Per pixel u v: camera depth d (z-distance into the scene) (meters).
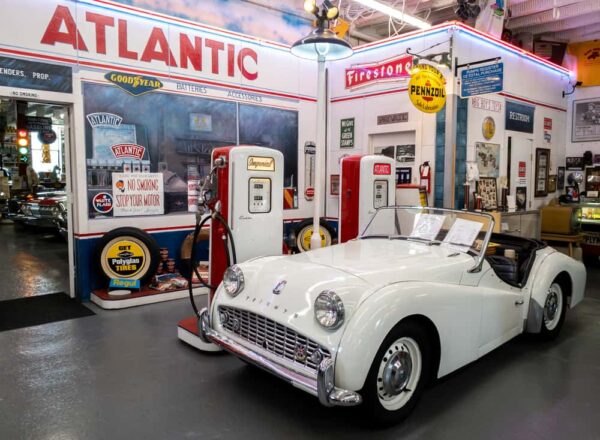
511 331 3.62
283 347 2.71
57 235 10.71
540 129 8.20
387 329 2.50
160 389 3.24
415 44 6.64
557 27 8.38
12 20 4.91
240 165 4.03
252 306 2.90
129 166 5.86
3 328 4.55
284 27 7.60
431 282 2.91
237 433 2.68
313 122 7.88
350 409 2.97
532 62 7.82
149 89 5.96
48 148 17.69
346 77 7.70
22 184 15.35
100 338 4.27
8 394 3.16
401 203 6.07
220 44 6.60
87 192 5.54
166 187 6.19
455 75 6.22
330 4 4.24
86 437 2.63
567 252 7.69
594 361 3.76
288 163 7.59
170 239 6.25
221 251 4.07
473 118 6.60
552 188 8.70
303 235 7.34
